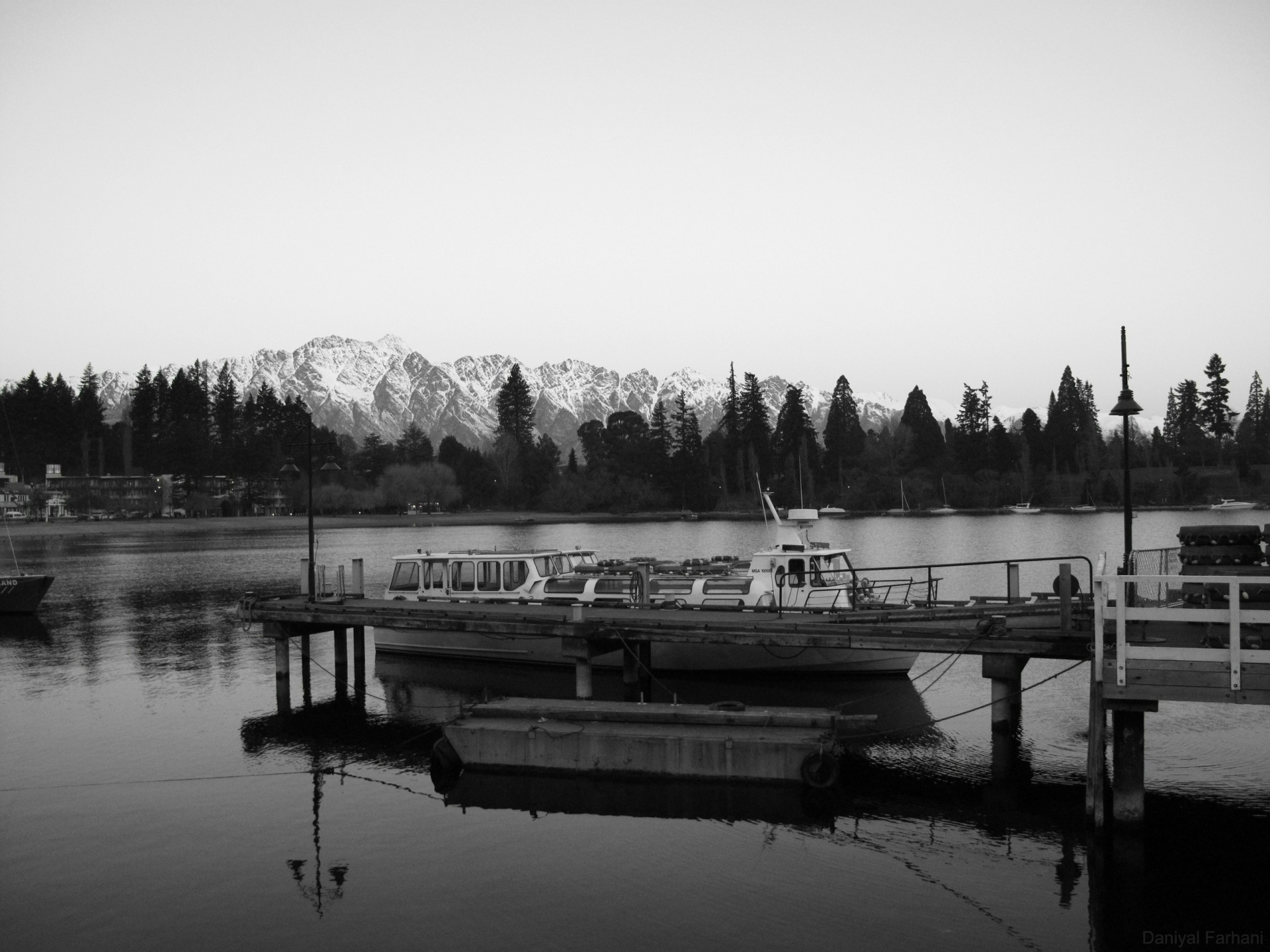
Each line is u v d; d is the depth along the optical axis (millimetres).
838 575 33531
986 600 30656
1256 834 19000
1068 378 187125
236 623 50125
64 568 89250
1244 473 170875
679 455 186500
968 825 19844
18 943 15688
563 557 38094
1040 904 16531
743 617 28781
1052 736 26078
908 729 26531
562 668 34219
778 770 20859
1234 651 16250
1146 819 19766
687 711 22719
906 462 178750
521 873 17891
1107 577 17000
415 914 16469
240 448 187250
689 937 15625
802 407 177750
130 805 21734
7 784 23219
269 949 15461
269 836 19828
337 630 34031
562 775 22047
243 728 28250
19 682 34969
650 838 19250
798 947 15289
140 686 34125
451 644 35812
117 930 16094
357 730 27797
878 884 17312
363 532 154750
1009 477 176500
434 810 20922
